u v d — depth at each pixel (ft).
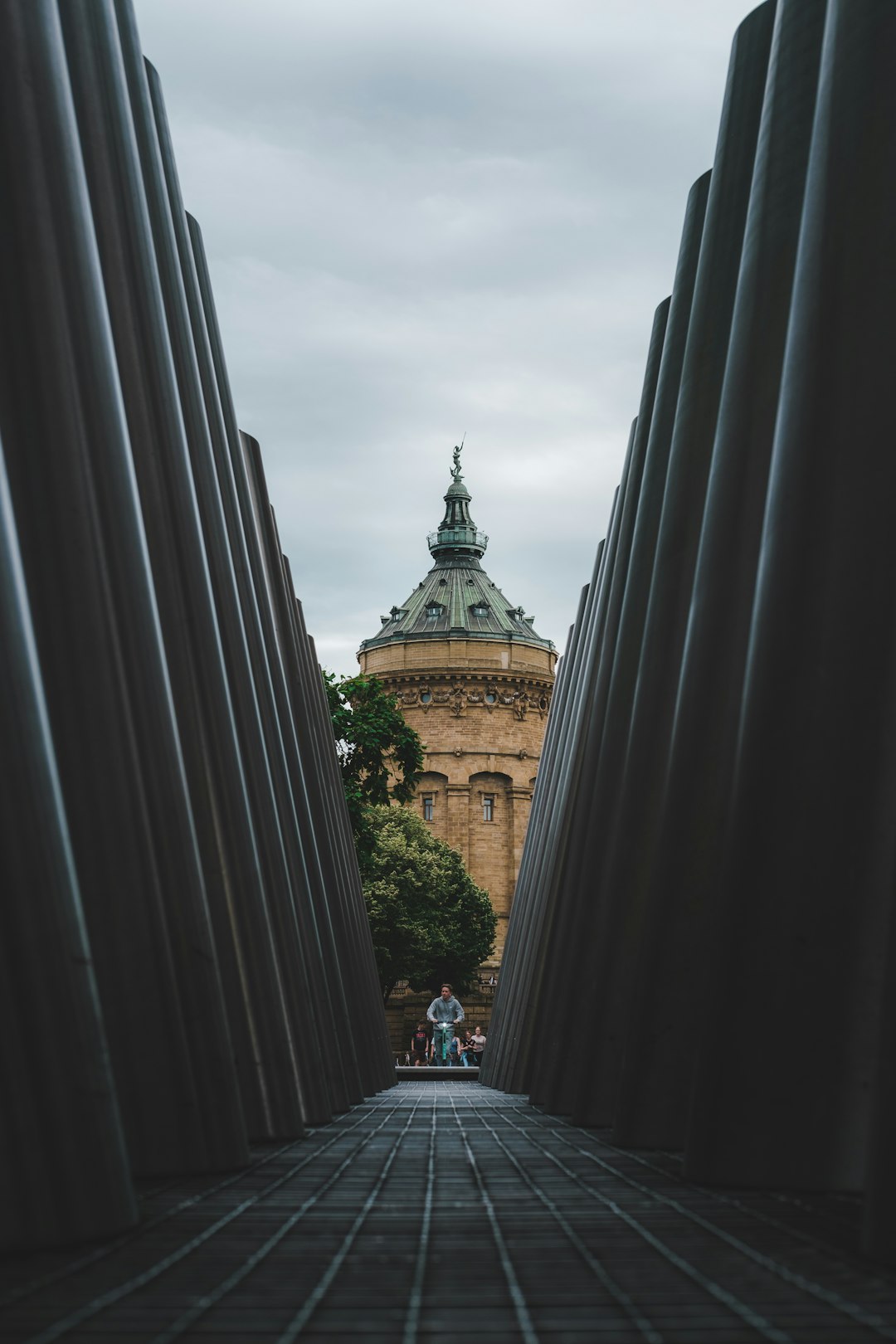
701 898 23.48
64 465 19.39
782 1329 9.02
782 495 18.93
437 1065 115.03
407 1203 15.87
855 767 17.35
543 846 68.49
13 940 13.26
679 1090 23.48
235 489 36.99
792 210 23.68
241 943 27.27
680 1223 14.11
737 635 23.32
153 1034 19.44
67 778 19.54
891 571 17.71
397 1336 8.84
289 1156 22.72
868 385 18.38
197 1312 9.58
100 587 19.69
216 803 27.53
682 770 23.84
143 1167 19.16
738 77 28.99
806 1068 17.01
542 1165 20.83
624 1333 8.90
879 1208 11.78
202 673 27.20
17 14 19.56
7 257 19.19
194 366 31.58
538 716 326.24
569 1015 36.94
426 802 318.04
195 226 38.50
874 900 17.02
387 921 256.52
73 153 20.29
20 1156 12.59
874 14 19.47
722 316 29.22
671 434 35.09
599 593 53.21
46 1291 10.43
